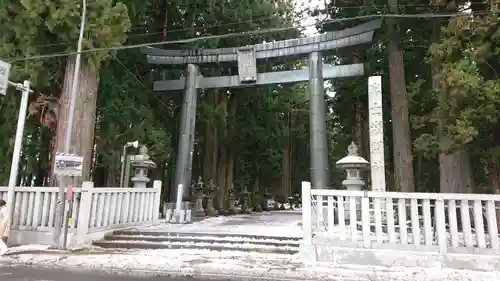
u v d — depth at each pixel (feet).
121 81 51.65
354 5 52.39
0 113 37.65
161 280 18.54
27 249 25.84
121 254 24.79
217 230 32.81
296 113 115.55
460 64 26.81
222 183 74.84
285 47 52.21
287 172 108.58
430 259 20.85
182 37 63.10
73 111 33.30
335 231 22.86
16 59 32.24
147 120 51.47
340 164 35.22
